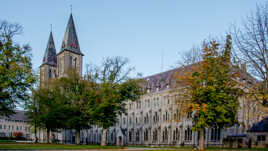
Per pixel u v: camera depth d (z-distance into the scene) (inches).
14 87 1389.0
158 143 2967.5
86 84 2074.3
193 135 2482.8
